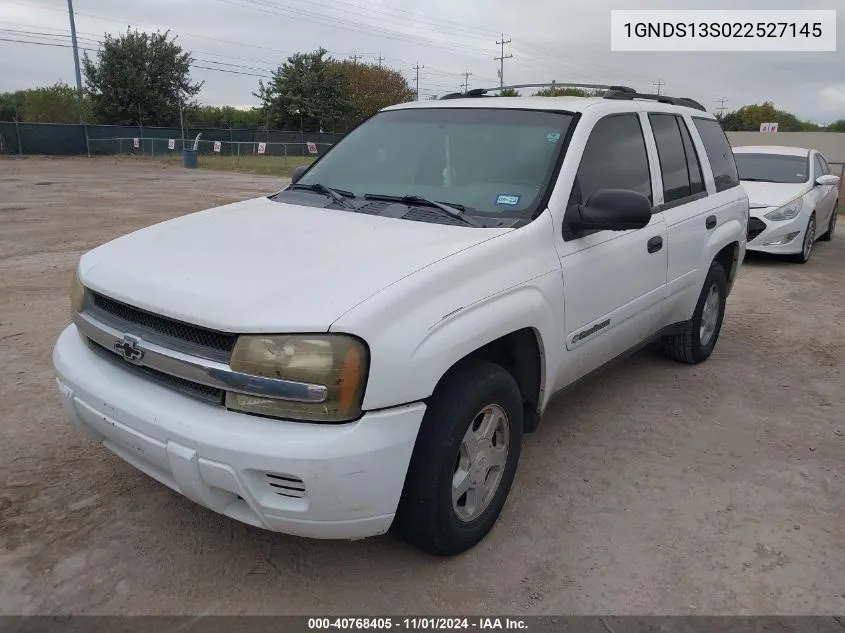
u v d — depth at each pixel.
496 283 2.84
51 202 15.21
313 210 3.48
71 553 2.88
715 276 5.16
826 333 6.38
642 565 2.93
